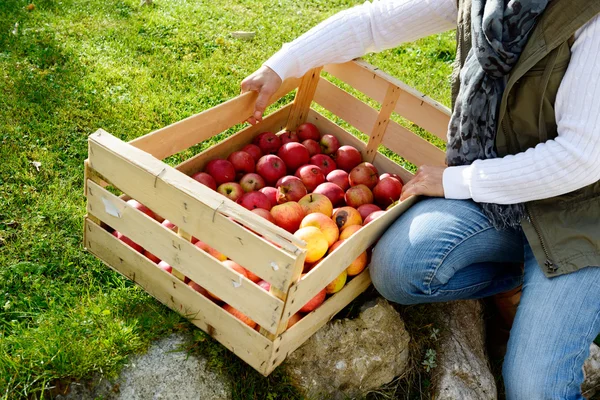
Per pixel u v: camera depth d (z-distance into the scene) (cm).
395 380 245
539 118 193
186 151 313
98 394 205
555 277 197
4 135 301
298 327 206
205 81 389
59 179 286
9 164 284
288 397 223
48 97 338
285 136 297
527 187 194
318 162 288
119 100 349
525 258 211
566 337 190
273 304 185
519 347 197
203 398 212
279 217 234
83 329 216
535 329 194
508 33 183
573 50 179
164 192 193
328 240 229
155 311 229
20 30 399
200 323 218
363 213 254
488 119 202
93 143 204
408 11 241
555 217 199
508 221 207
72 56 383
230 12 498
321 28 250
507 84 191
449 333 264
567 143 184
